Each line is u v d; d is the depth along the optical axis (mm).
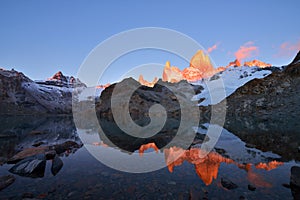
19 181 5395
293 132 15836
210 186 4965
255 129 19375
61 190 4797
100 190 4789
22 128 25719
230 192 4559
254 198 4215
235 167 6715
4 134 18047
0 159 8047
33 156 7445
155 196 4422
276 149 9695
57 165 6949
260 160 7605
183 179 5551
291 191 4559
